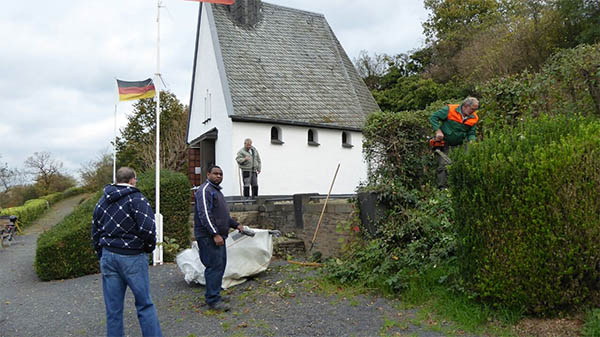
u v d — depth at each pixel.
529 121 5.46
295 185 19.20
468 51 27.19
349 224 8.14
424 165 8.28
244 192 13.98
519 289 4.70
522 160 4.67
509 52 20.62
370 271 6.67
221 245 6.23
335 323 5.37
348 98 21.86
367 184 8.35
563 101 8.57
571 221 4.50
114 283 4.79
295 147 19.34
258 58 20.72
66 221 10.50
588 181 4.53
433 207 7.30
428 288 5.79
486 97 9.28
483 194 4.88
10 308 7.14
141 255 4.87
